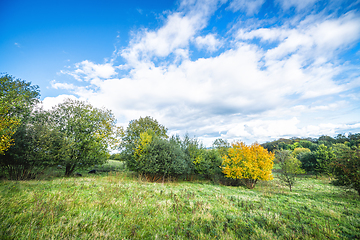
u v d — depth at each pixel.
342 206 8.18
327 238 4.64
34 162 11.16
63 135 13.88
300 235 4.68
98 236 3.61
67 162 13.62
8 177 10.55
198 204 6.95
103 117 17.86
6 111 9.27
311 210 7.35
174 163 16.38
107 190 7.64
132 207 5.88
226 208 7.08
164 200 7.46
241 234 4.71
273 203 8.59
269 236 4.50
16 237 3.26
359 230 5.20
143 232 4.15
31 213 4.31
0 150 8.67
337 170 11.14
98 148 16.08
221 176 18.69
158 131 27.92
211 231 4.59
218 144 26.88
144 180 14.37
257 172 14.77
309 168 27.17
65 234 3.57
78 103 16.88
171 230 4.54
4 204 4.87
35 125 11.97
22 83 14.27
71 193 6.80
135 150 16.30
